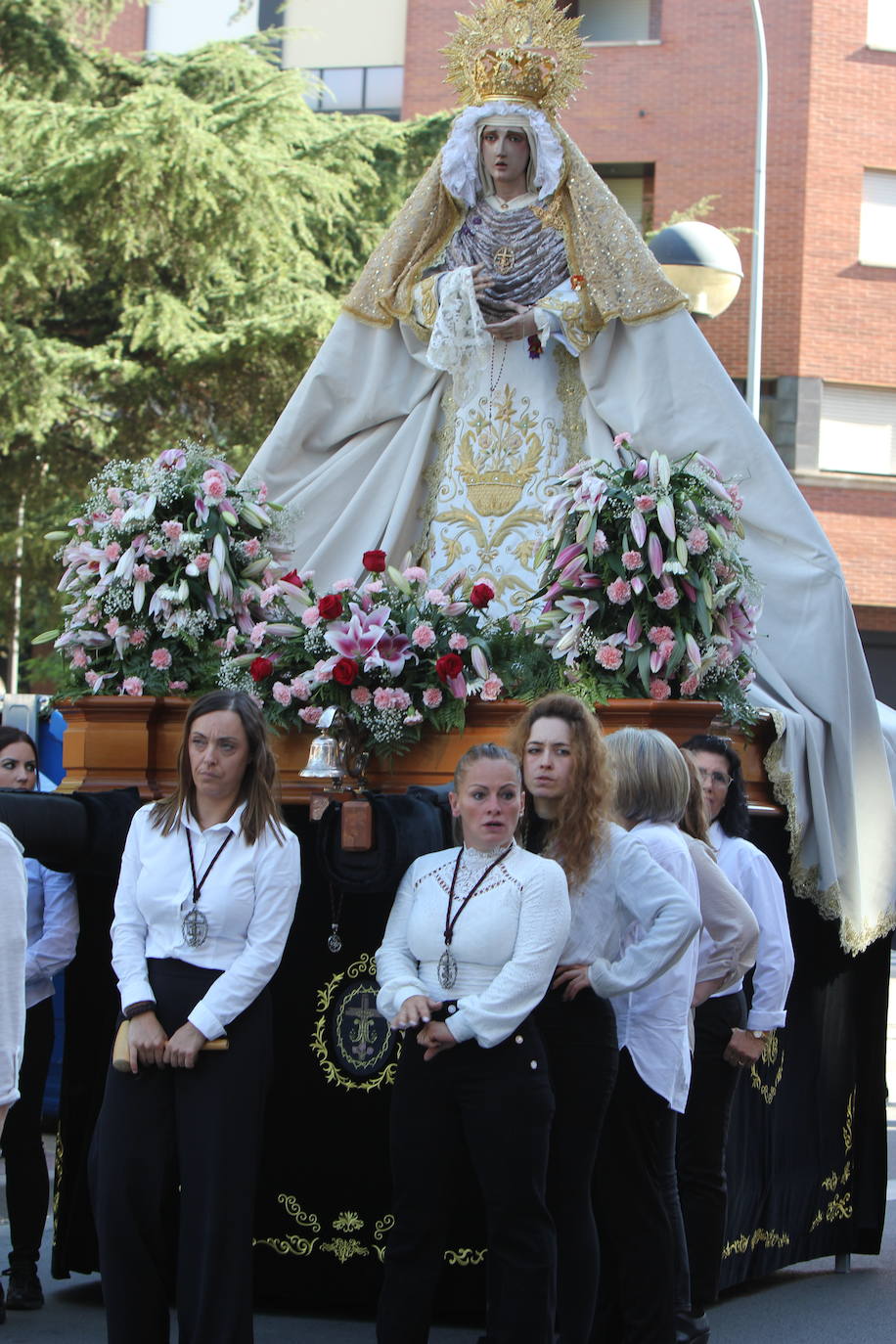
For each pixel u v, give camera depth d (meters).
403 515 7.00
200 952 4.45
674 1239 4.82
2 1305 5.59
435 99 24.00
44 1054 5.79
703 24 23.06
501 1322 4.26
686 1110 5.39
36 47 18.92
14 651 21.89
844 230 22.77
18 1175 5.75
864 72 22.88
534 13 6.92
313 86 20.33
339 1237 5.56
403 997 4.33
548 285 6.91
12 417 17.62
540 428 6.96
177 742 5.94
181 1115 4.37
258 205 18.12
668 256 11.80
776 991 5.52
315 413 7.14
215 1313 4.29
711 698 5.92
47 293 18.30
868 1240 6.89
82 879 5.79
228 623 6.25
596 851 4.55
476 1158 4.28
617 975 4.41
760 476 6.64
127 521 6.19
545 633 5.85
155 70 19.98
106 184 17.56
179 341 17.78
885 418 23.05
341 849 4.86
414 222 6.97
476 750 4.43
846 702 6.50
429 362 6.76
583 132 23.41
